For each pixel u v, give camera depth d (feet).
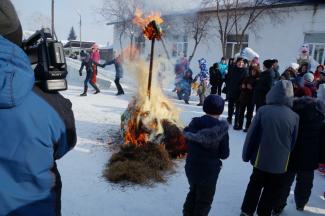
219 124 9.68
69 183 13.60
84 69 50.90
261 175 11.02
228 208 12.54
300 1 55.62
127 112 18.85
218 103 9.84
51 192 4.43
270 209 11.03
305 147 11.47
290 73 25.07
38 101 4.26
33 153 4.12
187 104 35.76
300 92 14.37
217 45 70.74
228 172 16.15
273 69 23.02
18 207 4.12
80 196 12.56
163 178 14.67
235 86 25.34
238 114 25.02
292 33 57.93
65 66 4.75
